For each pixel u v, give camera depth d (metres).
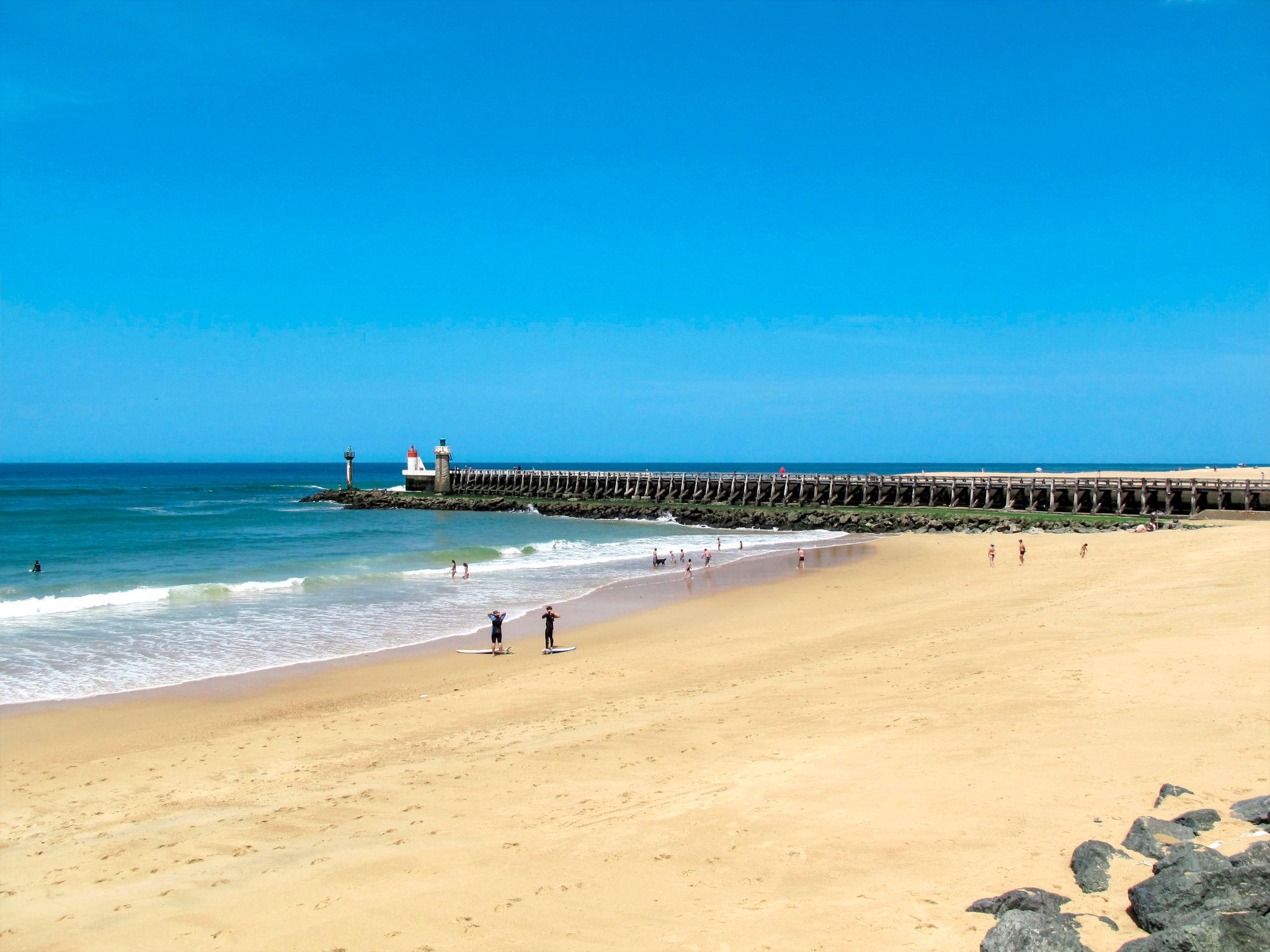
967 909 6.21
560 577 34.72
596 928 6.49
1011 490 60.97
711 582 32.59
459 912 6.91
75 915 7.44
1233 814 7.05
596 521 69.50
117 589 31.16
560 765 10.97
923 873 6.94
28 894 7.98
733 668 17.22
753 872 7.28
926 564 35.66
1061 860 6.90
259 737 13.78
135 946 6.77
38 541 47.69
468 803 9.74
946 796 8.59
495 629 20.80
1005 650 15.86
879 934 6.00
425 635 23.03
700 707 13.68
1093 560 31.78
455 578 34.44
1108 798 8.13
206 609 26.91
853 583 30.77
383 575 34.34
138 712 15.57
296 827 9.33
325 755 12.59
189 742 13.65
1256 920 5.00
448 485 93.12
